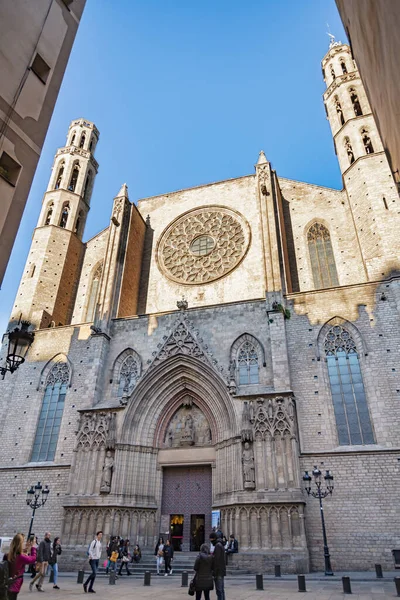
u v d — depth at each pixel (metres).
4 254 10.46
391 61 8.99
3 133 10.90
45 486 31.05
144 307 41.38
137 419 31.39
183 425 31.67
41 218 48.00
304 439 27.55
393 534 23.84
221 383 30.27
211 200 45.41
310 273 38.31
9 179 11.05
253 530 24.95
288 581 20.41
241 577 21.83
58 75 13.23
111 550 24.72
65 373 36.53
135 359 34.81
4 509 31.89
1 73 10.92
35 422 35.06
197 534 28.50
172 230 45.25
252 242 41.00
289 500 24.86
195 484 29.97
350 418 27.84
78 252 47.78
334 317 30.97
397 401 27.02
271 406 27.95
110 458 29.72
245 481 26.17
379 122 13.14
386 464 25.52
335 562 24.05
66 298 44.59
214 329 33.66
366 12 9.71
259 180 39.03
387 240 32.72
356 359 29.47
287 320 31.98
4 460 33.97
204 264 41.81
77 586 19.70
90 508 28.36
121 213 41.84
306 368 29.84
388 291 30.47
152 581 21.91
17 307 41.25
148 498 29.44
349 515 24.89
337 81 44.94
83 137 55.84
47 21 12.99
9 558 9.29
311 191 42.19
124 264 40.00
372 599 14.01
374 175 36.34
